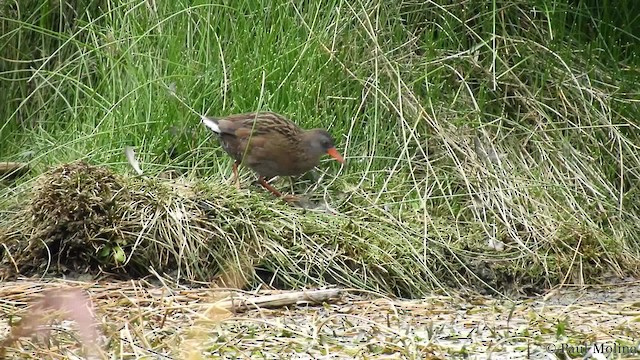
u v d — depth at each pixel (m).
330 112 13.21
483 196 12.38
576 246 11.89
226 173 12.50
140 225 10.88
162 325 8.84
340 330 9.06
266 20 13.62
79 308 7.86
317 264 10.88
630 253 12.20
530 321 9.48
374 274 10.91
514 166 12.97
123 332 8.50
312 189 12.39
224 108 12.88
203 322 8.90
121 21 13.69
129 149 12.17
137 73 13.30
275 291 10.40
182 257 10.74
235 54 13.42
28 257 10.78
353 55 13.46
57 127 13.67
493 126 13.38
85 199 10.79
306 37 13.51
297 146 12.05
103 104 13.38
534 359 8.27
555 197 12.66
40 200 10.88
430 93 13.30
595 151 13.17
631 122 13.47
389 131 13.05
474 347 8.59
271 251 10.87
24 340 8.27
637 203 12.97
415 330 9.20
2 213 11.50
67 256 10.77
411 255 11.16
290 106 13.09
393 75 13.38
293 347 8.48
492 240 11.75
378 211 11.86
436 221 11.96
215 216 11.05
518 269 11.40
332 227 11.29
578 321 9.59
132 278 10.77
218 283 10.65
